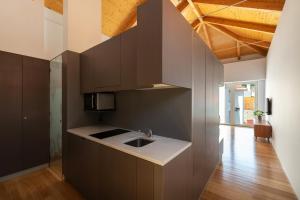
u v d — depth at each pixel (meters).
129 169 1.46
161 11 1.31
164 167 1.22
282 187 2.30
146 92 2.21
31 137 2.73
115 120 2.67
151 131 2.03
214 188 2.25
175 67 1.47
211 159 2.58
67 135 2.41
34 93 2.77
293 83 2.42
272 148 4.02
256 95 6.54
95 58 2.27
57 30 3.57
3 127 2.43
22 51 2.85
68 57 2.46
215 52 6.34
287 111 2.74
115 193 1.60
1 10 2.62
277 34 3.60
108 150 1.68
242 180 2.47
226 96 7.31
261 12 3.33
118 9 3.81
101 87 2.17
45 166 2.90
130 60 1.76
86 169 2.02
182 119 1.85
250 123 6.83
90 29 3.10
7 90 2.46
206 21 4.36
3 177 2.45
